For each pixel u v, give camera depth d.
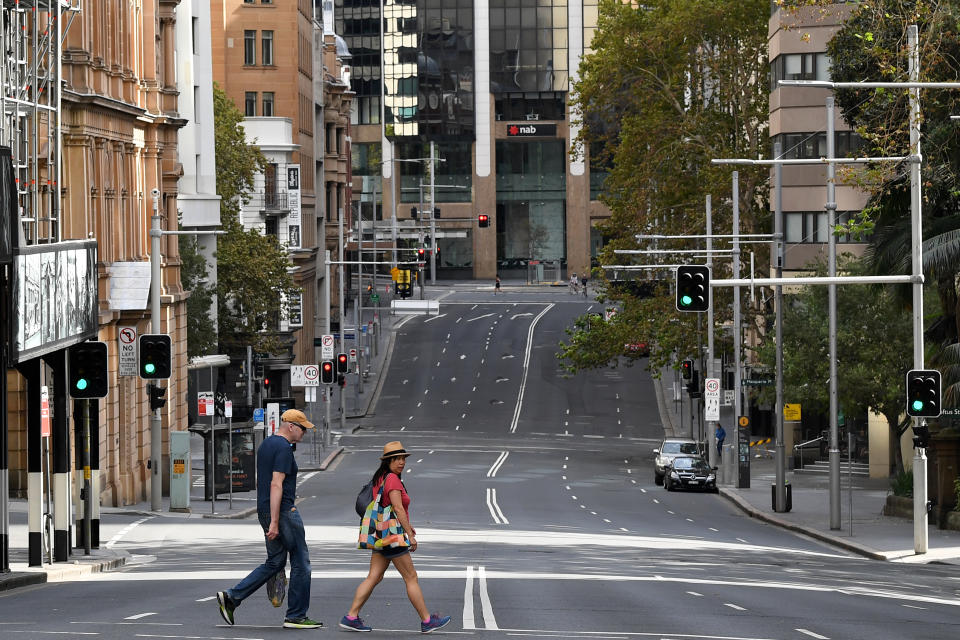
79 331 72.31
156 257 109.75
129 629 39.44
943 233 97.19
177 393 143.25
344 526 102.62
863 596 57.81
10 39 82.19
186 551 80.38
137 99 127.50
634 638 39.47
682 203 185.62
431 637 38.84
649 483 156.12
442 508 123.31
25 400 105.50
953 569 80.06
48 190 84.06
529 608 47.97
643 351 188.38
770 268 176.75
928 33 82.94
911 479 116.94
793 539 102.06
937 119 93.25
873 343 141.25
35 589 56.56
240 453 135.00
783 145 169.62
